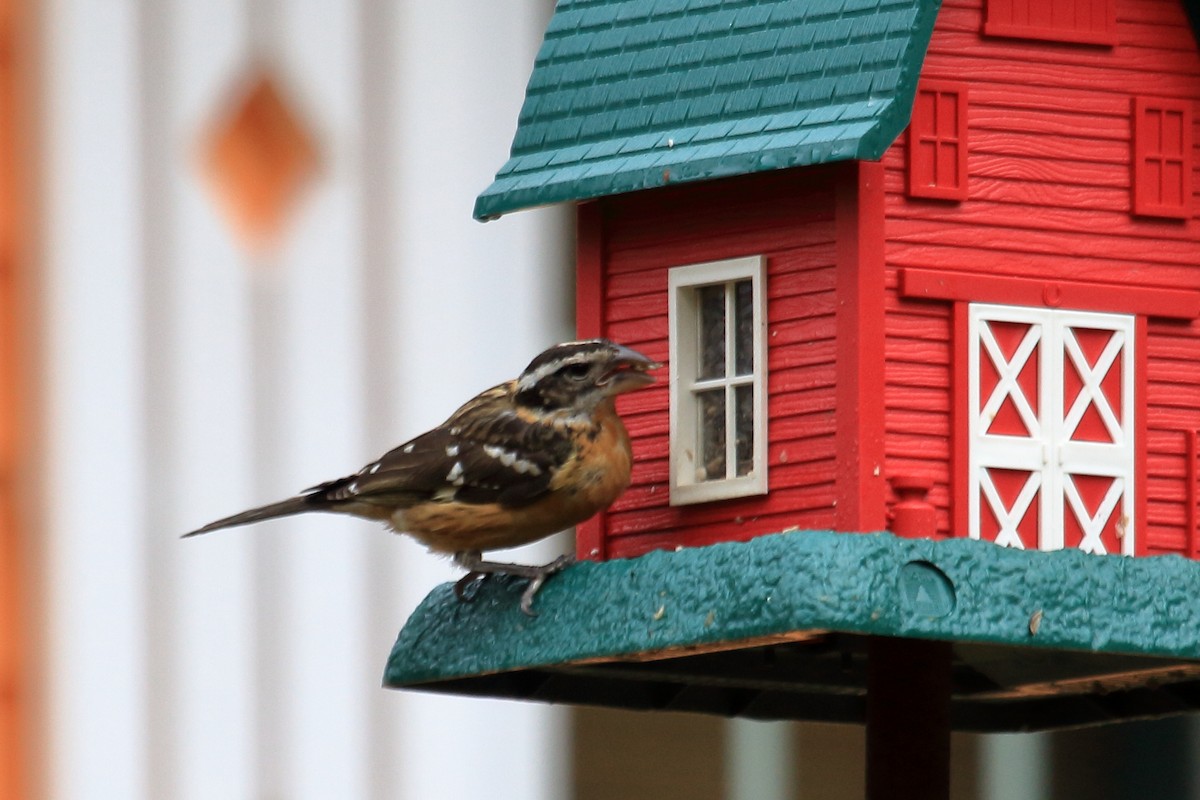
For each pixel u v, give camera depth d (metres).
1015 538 11.43
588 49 12.51
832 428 11.27
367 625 15.95
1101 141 11.87
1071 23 11.85
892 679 11.92
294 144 16.38
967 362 11.39
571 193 11.86
